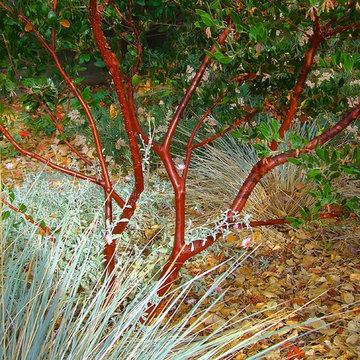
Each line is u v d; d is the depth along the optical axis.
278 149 2.66
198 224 3.90
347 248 3.61
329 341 2.79
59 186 3.88
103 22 3.14
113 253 2.95
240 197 2.81
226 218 2.79
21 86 2.93
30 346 2.17
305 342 2.81
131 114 2.79
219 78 2.91
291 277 3.36
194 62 5.58
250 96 5.21
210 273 3.43
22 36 2.89
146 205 3.96
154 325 2.38
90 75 7.14
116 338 2.27
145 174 4.29
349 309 3.03
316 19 2.26
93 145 5.35
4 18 2.73
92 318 2.40
